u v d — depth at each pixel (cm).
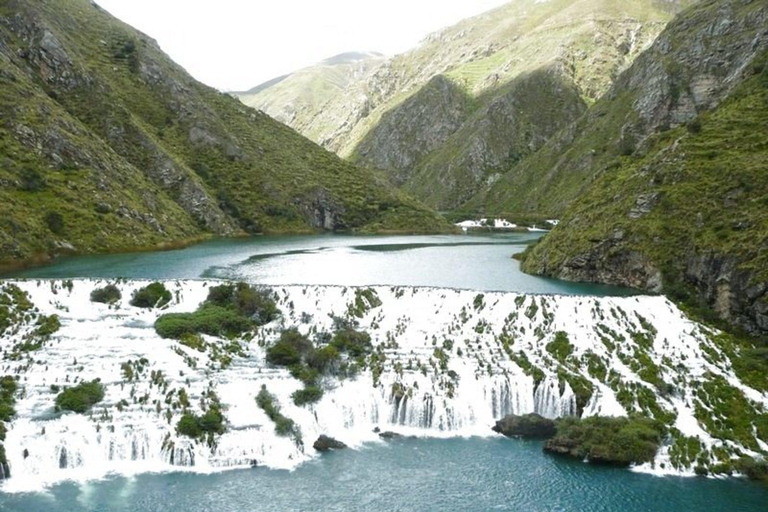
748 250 6075
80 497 3778
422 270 9188
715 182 7206
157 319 5556
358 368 5122
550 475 4231
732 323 5966
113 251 10050
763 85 8825
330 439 4550
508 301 5972
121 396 4531
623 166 9844
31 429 4141
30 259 8488
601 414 4847
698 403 4925
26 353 4916
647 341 5594
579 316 5809
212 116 18125
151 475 4047
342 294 6119
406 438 4688
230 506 3753
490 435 4775
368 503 3844
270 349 5225
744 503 3959
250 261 9950
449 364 5219
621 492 4050
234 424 4431
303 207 17238
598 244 7838
